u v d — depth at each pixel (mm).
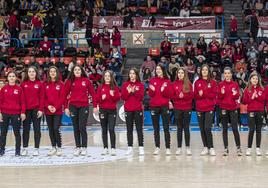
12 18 28234
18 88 11875
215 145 14172
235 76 23219
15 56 26531
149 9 30609
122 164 10797
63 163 10906
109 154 12227
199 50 25266
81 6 30578
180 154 12258
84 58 25859
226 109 12055
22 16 30438
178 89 12102
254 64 24328
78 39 27516
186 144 12250
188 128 12234
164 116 12195
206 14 30594
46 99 11969
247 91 12070
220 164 10773
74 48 26453
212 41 25500
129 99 12172
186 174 9633
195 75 22250
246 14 30281
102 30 28250
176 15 30031
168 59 25297
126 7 30125
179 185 8648
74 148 13555
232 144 14367
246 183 8789
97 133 18047
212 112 12125
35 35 28438
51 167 10438
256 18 27625
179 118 12227
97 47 26344
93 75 23078
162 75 12250
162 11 30469
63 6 31266
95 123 21672
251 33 27688
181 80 12156
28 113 12008
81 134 11945
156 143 12281
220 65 24703
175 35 28797
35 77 11945
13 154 12328
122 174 9656
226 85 12055
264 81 23531
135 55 28016
